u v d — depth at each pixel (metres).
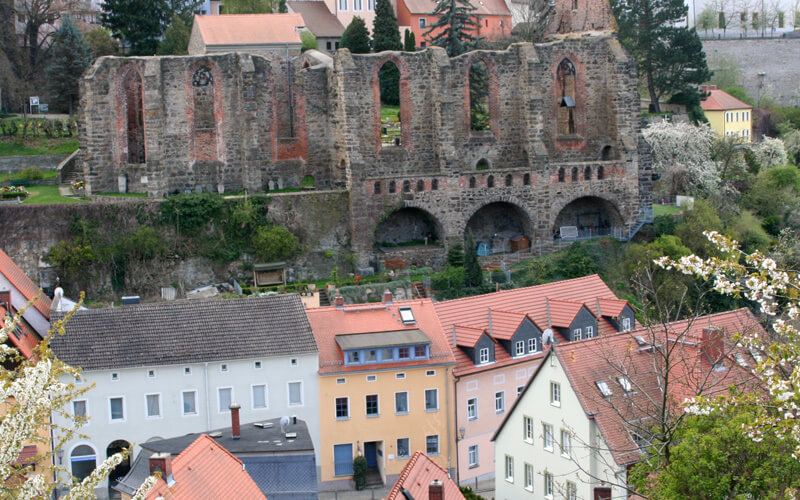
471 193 123.75
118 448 80.25
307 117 123.81
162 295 110.19
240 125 120.81
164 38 163.38
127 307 83.69
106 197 115.50
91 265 108.31
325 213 117.88
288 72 127.12
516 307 93.31
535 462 71.06
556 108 133.12
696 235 128.25
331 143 124.12
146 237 109.75
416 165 126.25
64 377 78.06
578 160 134.25
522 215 127.56
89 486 33.06
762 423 39.97
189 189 119.31
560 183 128.00
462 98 128.12
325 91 124.00
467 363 86.31
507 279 117.88
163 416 80.25
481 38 158.88
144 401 79.88
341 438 83.19
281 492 59.34
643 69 174.88
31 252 107.06
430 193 121.75
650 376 68.62
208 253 112.88
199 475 51.09
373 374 83.44
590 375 67.81
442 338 86.69
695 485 48.38
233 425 65.81
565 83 134.12
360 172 118.25
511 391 88.19
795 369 37.06
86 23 174.38
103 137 117.69
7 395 33.41
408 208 122.69
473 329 87.38
